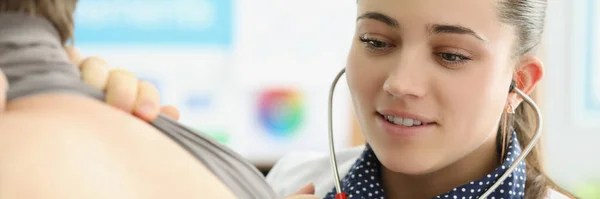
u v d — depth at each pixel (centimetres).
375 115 88
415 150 86
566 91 213
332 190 104
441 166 88
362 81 87
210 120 210
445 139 85
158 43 206
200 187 49
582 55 212
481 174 93
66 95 49
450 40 81
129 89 53
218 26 207
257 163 211
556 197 95
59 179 42
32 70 48
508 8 83
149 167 47
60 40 52
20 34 48
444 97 83
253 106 210
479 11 81
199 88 208
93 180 43
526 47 88
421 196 95
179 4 205
